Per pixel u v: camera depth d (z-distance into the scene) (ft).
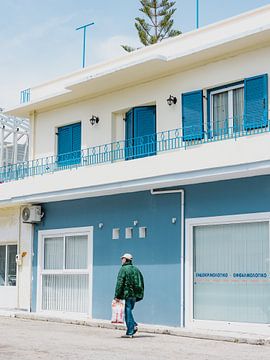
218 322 51.67
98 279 63.21
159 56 57.77
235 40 52.70
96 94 69.36
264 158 47.19
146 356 37.81
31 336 48.80
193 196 54.65
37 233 71.72
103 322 57.88
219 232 52.70
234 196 51.29
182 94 59.06
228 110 56.29
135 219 59.93
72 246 67.21
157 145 61.16
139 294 48.11
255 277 49.60
